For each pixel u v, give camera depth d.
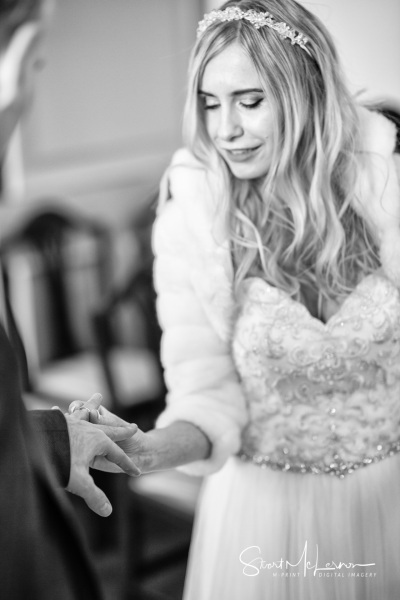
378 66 3.95
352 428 1.67
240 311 1.68
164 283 1.73
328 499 1.69
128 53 4.86
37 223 4.23
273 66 1.52
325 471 1.69
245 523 1.75
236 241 1.66
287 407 1.67
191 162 1.69
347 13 3.90
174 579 3.13
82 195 4.73
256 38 1.51
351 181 1.62
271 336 1.62
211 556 1.84
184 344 1.71
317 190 1.60
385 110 1.78
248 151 1.58
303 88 1.55
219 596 1.77
